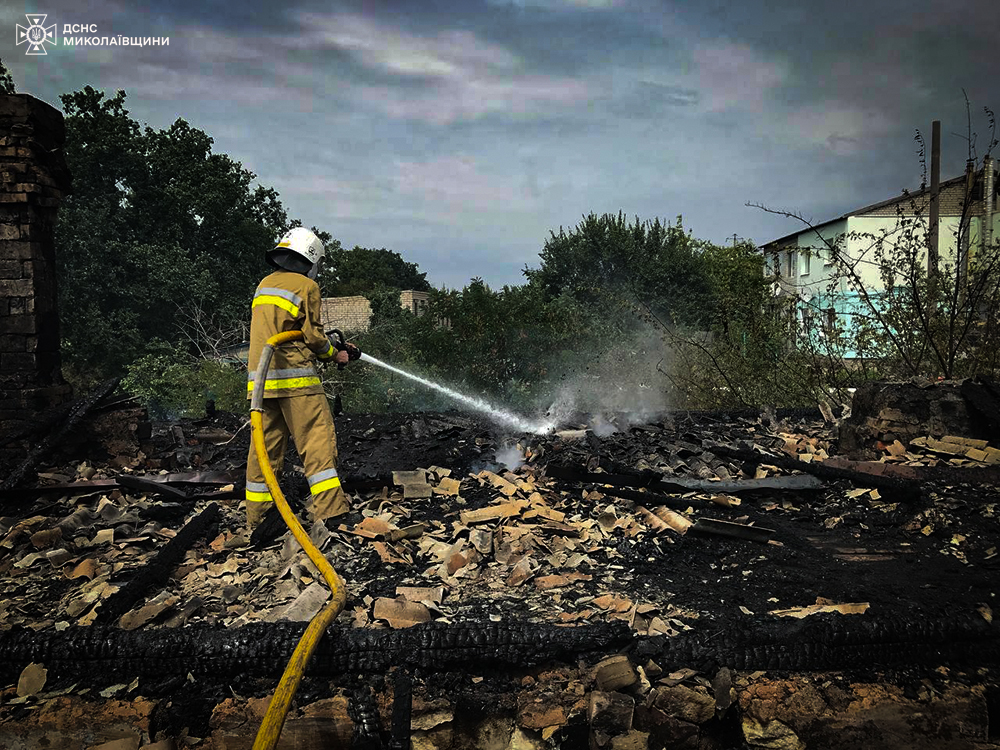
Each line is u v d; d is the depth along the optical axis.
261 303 3.92
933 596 3.20
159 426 6.57
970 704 2.59
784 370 8.92
